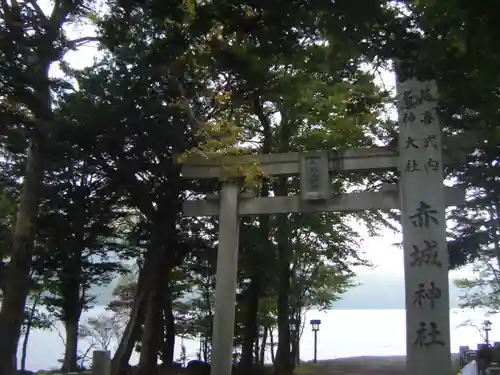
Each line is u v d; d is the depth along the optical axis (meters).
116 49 12.30
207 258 16.75
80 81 13.30
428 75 6.77
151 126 12.08
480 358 14.29
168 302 18.98
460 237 16.81
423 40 6.55
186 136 12.45
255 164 12.63
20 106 13.04
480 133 10.72
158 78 12.41
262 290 19.98
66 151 12.46
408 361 11.70
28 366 27.23
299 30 7.79
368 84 10.34
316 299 27.12
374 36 6.84
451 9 5.84
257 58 11.08
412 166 12.34
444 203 12.12
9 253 16.59
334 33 6.98
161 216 14.13
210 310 22.06
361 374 20.70
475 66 6.36
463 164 13.36
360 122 15.22
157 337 15.00
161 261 14.17
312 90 14.71
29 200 12.95
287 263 20.48
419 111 12.42
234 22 7.68
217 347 12.93
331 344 46.53
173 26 9.73
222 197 13.63
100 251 19.92
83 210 16.06
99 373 10.14
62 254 17.23
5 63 10.72
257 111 17.56
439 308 11.69
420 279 11.88
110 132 12.15
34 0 11.73
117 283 28.91
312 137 17.84
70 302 19.69
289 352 20.67
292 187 19.69
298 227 20.09
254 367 20.69
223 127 11.98
